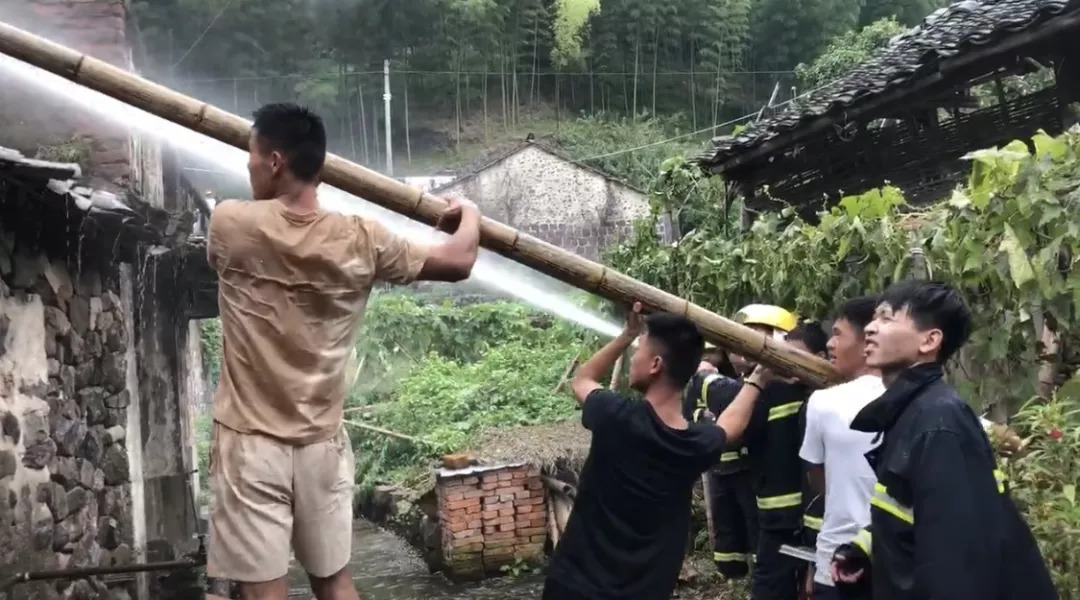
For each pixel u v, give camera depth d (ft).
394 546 33.76
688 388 15.52
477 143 115.85
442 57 119.65
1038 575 7.04
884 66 27.58
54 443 16.56
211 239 7.59
